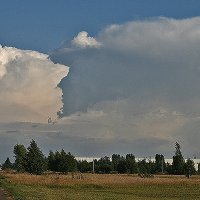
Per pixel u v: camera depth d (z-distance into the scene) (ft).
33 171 556.51
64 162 623.77
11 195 202.69
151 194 295.89
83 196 242.99
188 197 271.49
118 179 414.21
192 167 608.19
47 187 340.39
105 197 247.91
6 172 609.83
